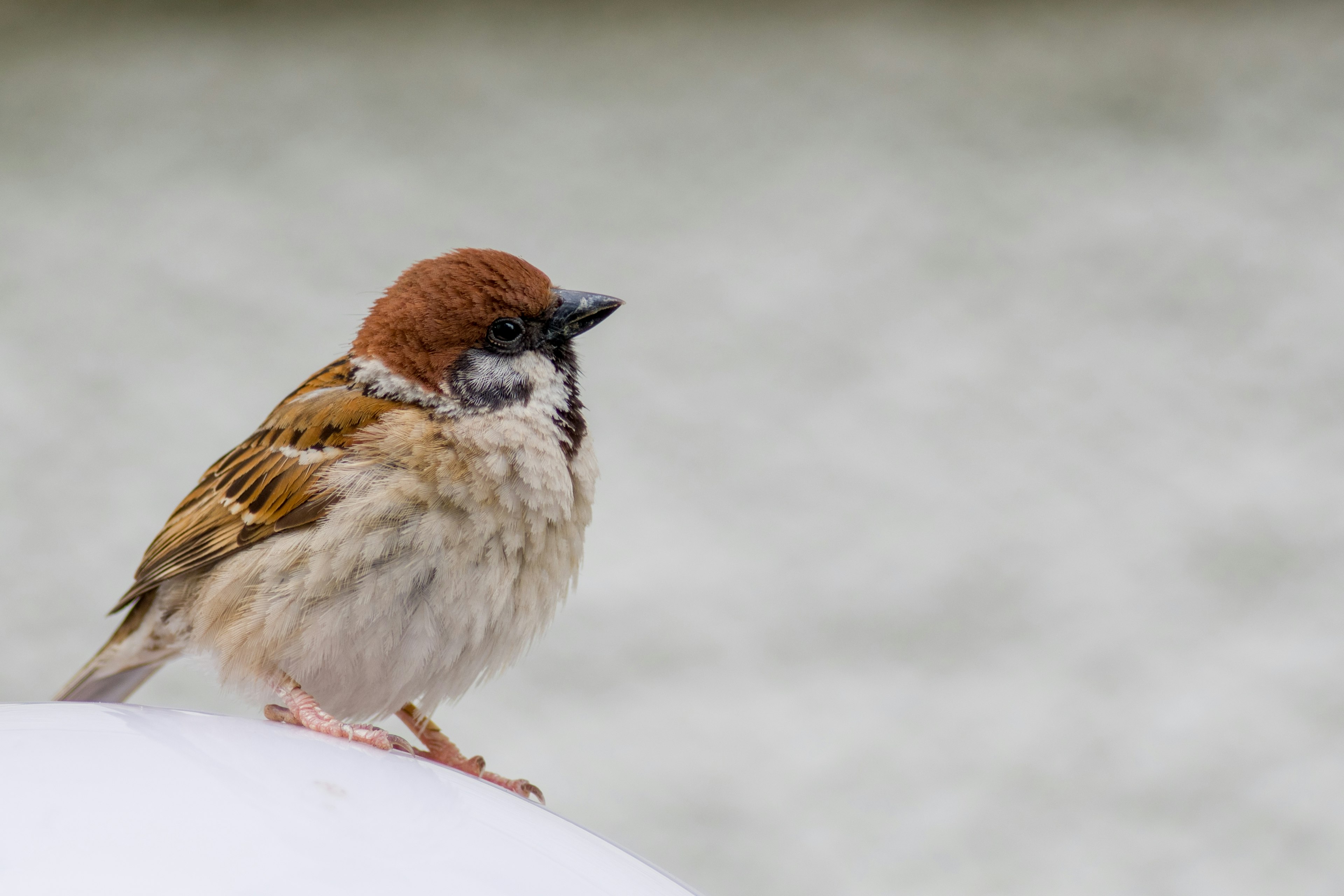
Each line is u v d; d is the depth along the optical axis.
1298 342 16.19
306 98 25.09
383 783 2.37
